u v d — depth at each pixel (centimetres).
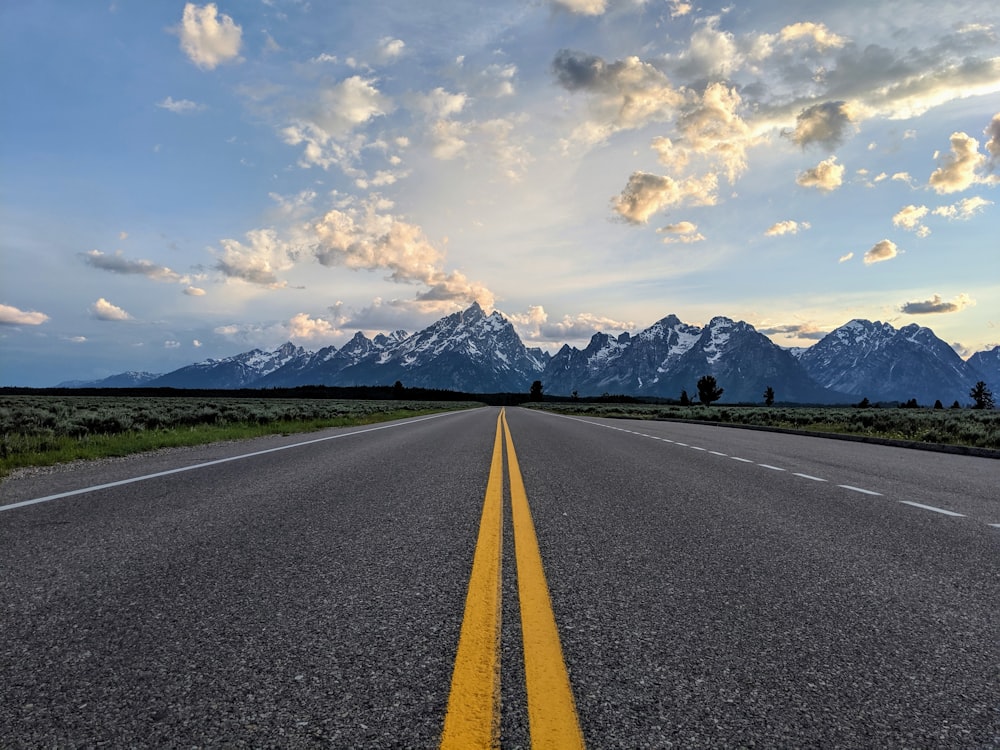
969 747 194
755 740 195
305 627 287
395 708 212
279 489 720
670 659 256
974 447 1430
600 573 385
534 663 249
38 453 1043
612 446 1412
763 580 374
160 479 797
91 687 226
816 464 1075
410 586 353
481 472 898
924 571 399
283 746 188
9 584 351
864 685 236
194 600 325
